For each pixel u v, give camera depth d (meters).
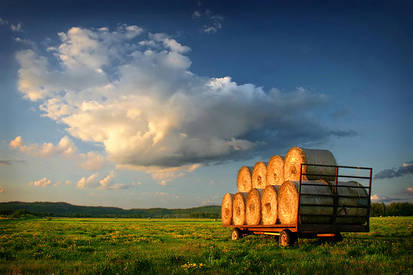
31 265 10.10
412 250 12.62
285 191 16.16
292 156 17.42
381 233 23.09
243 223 20.48
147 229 34.53
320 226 15.15
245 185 23.89
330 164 16.55
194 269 8.93
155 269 9.02
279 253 12.42
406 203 112.31
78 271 8.96
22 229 33.41
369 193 16.11
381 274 8.32
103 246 15.91
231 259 10.30
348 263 9.54
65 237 21.89
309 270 8.66
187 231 29.92
